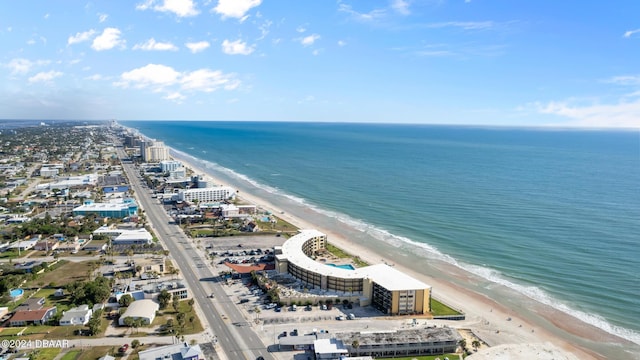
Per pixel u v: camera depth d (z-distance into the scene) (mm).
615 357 171625
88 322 184250
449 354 171500
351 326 190375
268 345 173375
